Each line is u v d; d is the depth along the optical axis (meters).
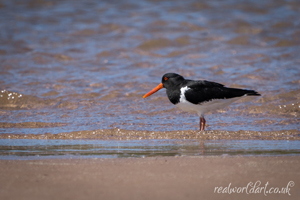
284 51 22.19
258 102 14.32
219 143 9.80
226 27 27.23
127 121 12.38
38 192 6.04
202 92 11.39
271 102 14.24
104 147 9.42
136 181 6.55
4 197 5.83
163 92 15.96
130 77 17.97
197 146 9.48
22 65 19.84
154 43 23.62
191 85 11.55
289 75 17.70
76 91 15.92
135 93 15.71
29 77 17.91
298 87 15.94
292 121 12.17
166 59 21.11
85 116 12.99
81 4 32.25
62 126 11.76
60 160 8.01
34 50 22.53
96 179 6.66
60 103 14.53
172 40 24.08
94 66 19.92
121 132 11.01
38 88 16.31
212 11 30.55
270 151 8.85
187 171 7.11
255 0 33.00
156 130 11.35
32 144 9.75
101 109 13.87
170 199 5.81
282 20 28.55
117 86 16.64
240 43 24.14
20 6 31.77
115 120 12.50
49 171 7.14
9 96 14.86
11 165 7.58
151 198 5.83
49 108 14.02
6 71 18.77
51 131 11.16
